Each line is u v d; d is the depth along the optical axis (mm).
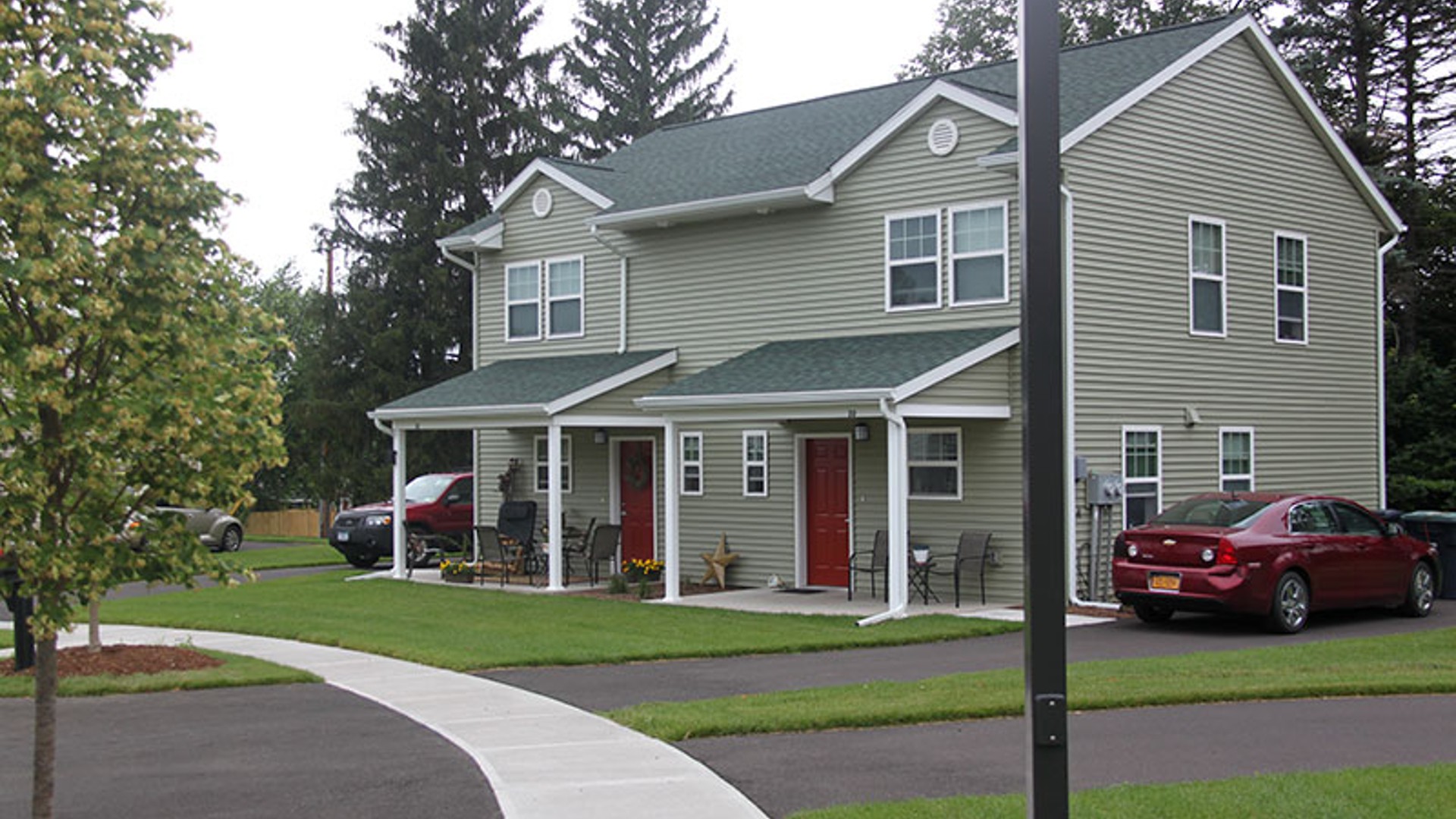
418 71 42844
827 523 20344
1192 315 19656
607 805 7945
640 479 23094
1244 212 20672
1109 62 20203
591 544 22500
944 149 18906
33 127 6797
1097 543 17938
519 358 24859
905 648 14773
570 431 24078
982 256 18500
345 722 10742
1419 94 33406
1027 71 5766
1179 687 11133
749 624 16406
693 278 22078
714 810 7781
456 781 8641
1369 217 23312
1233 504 15836
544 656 13961
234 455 7293
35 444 6785
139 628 16953
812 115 24328
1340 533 15992
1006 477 18047
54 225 6660
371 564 26953
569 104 48469
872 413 16734
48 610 6820
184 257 6949
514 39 43844
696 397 18406
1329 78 33375
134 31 7285
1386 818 7145
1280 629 15141
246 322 7543
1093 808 7340
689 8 52031
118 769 9148
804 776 8555
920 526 18953
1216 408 19969
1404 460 26266
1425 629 15398
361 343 41344
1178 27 20844
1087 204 17953
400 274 41188
